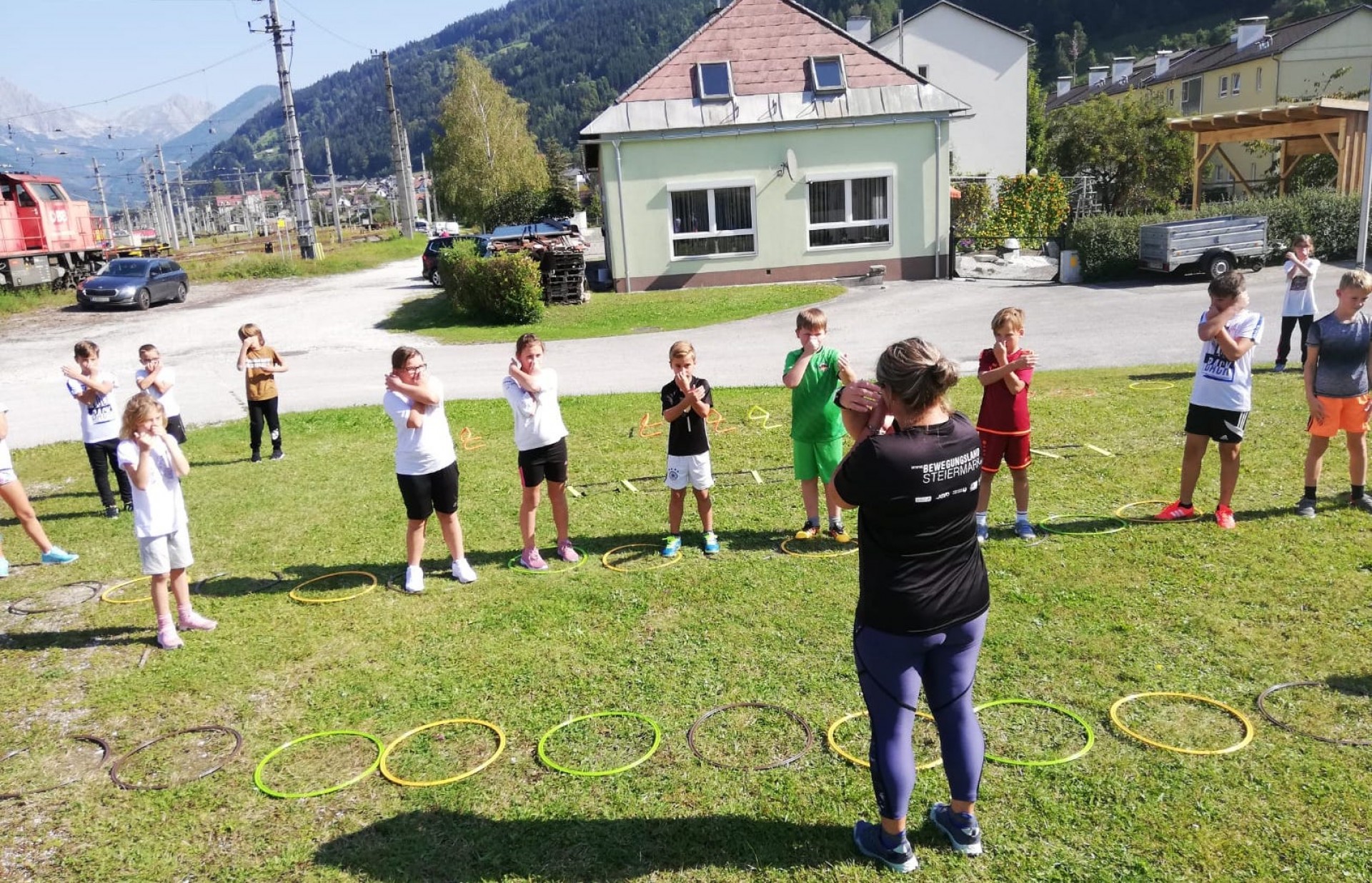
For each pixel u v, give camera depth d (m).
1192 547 6.14
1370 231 22.50
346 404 13.37
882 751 3.22
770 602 5.71
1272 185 34.50
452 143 58.59
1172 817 3.52
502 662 5.14
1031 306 18.84
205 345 20.11
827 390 6.41
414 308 23.86
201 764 4.33
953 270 24.97
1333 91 43.25
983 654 4.87
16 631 6.00
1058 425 9.65
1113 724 4.14
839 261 24.55
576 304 22.20
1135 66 71.56
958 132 40.38
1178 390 10.90
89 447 8.55
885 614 3.14
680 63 24.17
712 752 4.12
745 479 8.51
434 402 6.06
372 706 4.76
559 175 64.25
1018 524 6.48
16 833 3.87
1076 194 35.53
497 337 18.94
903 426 3.16
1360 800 3.55
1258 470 7.75
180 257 49.84
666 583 6.10
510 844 3.59
